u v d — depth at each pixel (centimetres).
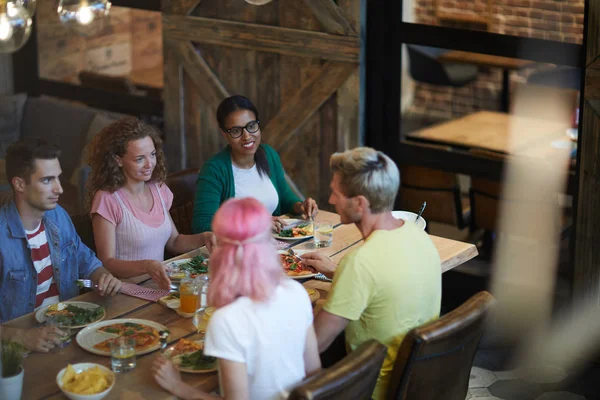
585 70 381
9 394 220
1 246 286
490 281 450
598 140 382
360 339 253
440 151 453
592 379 384
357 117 455
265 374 215
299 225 362
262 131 494
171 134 534
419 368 241
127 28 782
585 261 401
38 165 281
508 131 512
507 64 534
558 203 442
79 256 309
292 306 219
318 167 479
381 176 245
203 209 362
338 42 448
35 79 675
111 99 638
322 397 210
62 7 322
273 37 471
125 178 327
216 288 213
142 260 302
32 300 296
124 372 237
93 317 269
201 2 496
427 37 433
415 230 255
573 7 387
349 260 244
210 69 505
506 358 402
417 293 248
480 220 479
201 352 246
